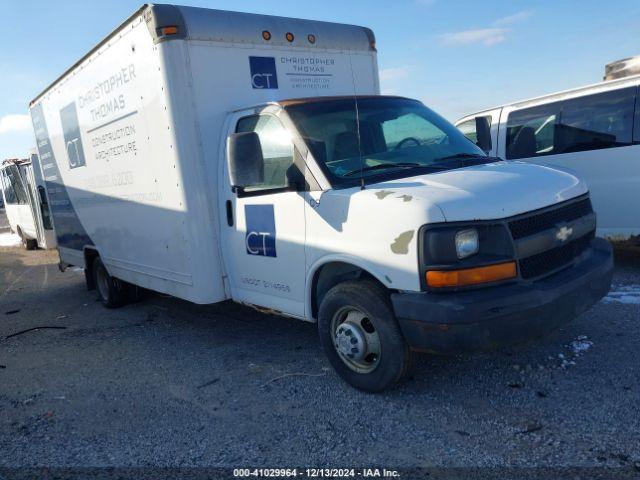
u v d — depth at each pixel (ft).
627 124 20.81
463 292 10.85
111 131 19.61
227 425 12.36
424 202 11.01
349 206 12.23
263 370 15.34
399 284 11.38
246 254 15.52
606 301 18.07
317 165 13.23
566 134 22.72
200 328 20.04
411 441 10.94
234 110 15.99
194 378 15.33
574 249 12.59
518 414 11.56
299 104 14.53
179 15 15.46
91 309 25.12
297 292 14.15
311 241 13.29
